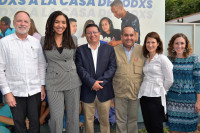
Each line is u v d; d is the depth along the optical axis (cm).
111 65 253
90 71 248
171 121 256
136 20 372
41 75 233
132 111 267
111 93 261
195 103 242
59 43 232
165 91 241
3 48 206
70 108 240
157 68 235
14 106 215
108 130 265
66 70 230
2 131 296
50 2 353
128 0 367
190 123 246
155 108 235
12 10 347
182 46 235
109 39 369
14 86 211
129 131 275
